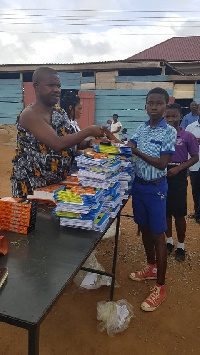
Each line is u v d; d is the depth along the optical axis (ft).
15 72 40.88
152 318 7.72
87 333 7.10
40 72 5.79
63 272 3.89
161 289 8.24
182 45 74.08
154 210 7.82
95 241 4.86
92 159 5.81
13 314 3.07
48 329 7.18
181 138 9.97
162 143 7.38
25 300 3.30
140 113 41.01
